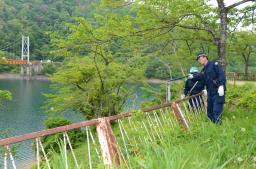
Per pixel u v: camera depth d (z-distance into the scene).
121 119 4.87
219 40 9.24
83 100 18.81
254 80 27.94
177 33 12.01
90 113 19.72
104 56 17.27
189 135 5.73
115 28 9.18
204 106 8.25
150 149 4.23
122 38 9.48
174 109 6.34
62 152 3.32
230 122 6.25
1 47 75.38
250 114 7.61
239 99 9.86
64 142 3.41
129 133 4.95
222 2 9.02
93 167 4.00
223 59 9.09
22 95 55.88
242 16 10.86
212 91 7.00
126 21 9.24
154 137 5.05
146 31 9.25
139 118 5.12
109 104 19.39
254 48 21.58
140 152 4.39
